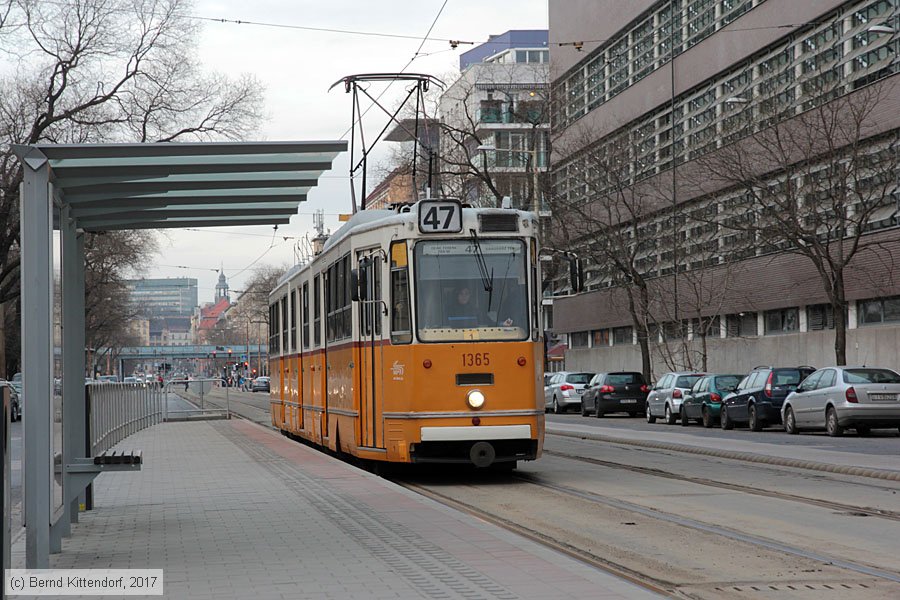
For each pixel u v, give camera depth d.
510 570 9.13
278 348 31.16
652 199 56.25
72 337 11.49
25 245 9.16
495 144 80.31
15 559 10.67
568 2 68.69
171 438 31.19
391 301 18.08
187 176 11.01
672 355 51.88
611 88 63.00
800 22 44.03
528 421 17.67
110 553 10.49
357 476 17.70
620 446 28.17
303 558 9.95
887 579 9.54
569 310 70.56
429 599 8.00
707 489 17.19
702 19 52.66
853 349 41.66
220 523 12.50
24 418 9.34
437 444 17.72
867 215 35.66
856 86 40.59
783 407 32.44
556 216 53.31
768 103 43.81
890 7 38.81
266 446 26.34
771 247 46.53
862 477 19.00
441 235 17.86
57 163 9.90
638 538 12.11
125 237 66.31
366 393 18.80
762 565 10.30
